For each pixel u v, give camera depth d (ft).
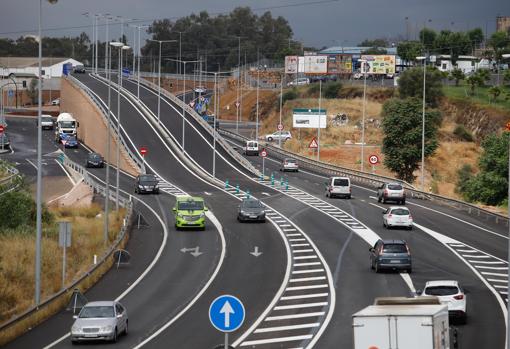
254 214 461.78
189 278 326.65
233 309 143.02
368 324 155.43
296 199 559.38
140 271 342.03
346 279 318.45
